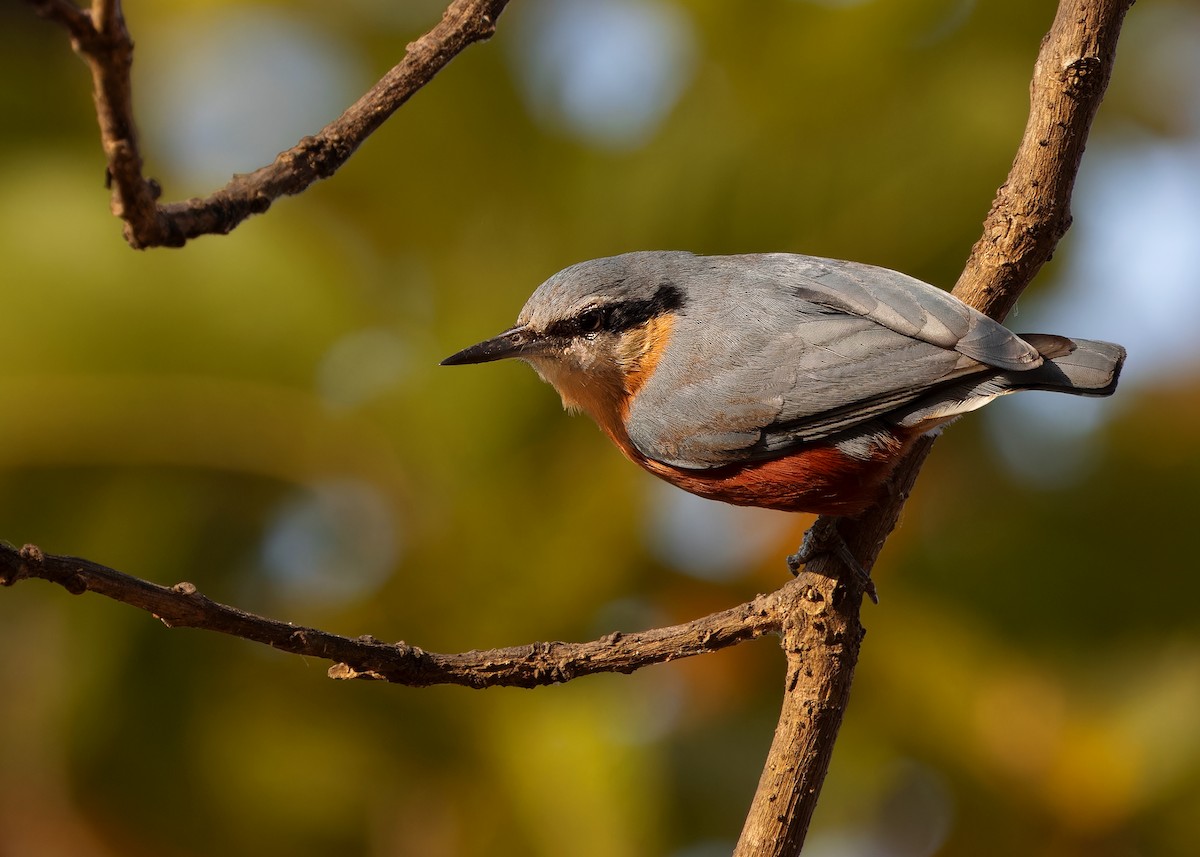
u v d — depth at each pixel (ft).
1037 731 32.60
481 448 34.63
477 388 34.96
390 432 34.78
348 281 36.09
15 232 34.19
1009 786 32.53
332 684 32.96
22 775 32.50
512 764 31.96
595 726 32.32
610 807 31.45
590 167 37.22
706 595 34.35
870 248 35.32
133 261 34.35
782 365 29.30
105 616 32.73
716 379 29.99
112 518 33.73
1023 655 33.32
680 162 36.32
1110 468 34.55
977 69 35.96
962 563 34.14
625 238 36.45
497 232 37.35
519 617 33.83
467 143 37.42
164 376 33.99
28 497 33.42
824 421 28.76
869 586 25.75
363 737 32.89
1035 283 36.24
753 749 33.24
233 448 34.27
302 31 39.11
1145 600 33.73
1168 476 34.24
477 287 36.63
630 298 31.78
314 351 34.73
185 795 32.55
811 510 29.32
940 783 33.22
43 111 37.09
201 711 32.65
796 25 36.65
